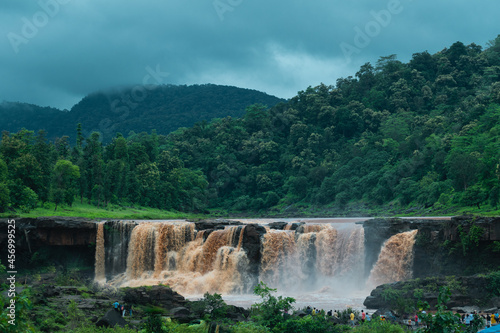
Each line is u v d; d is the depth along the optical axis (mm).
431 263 64562
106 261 83125
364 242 69938
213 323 35219
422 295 49938
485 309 49188
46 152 123312
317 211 160375
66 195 117312
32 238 80750
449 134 147250
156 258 79625
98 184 131625
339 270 71188
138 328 39156
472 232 59344
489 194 103000
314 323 35031
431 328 21547
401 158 159875
